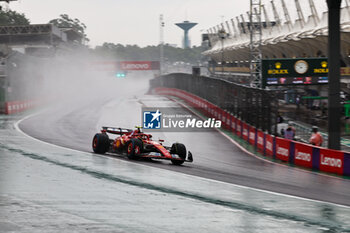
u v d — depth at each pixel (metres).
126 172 39.44
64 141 70.81
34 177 34.78
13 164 41.81
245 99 89.62
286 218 24.94
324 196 33.69
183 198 29.14
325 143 76.50
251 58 161.88
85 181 33.88
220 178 39.81
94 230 20.67
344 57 180.12
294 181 42.47
